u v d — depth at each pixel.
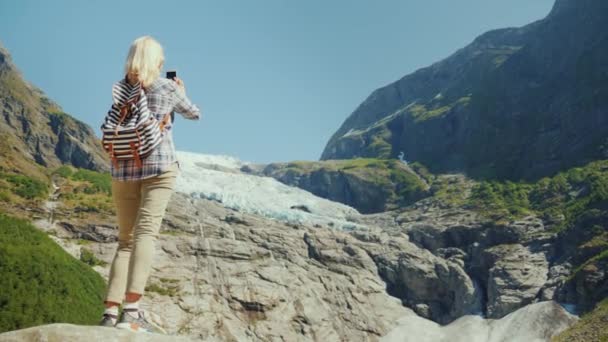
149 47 8.65
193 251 110.06
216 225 121.31
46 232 102.44
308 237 127.19
